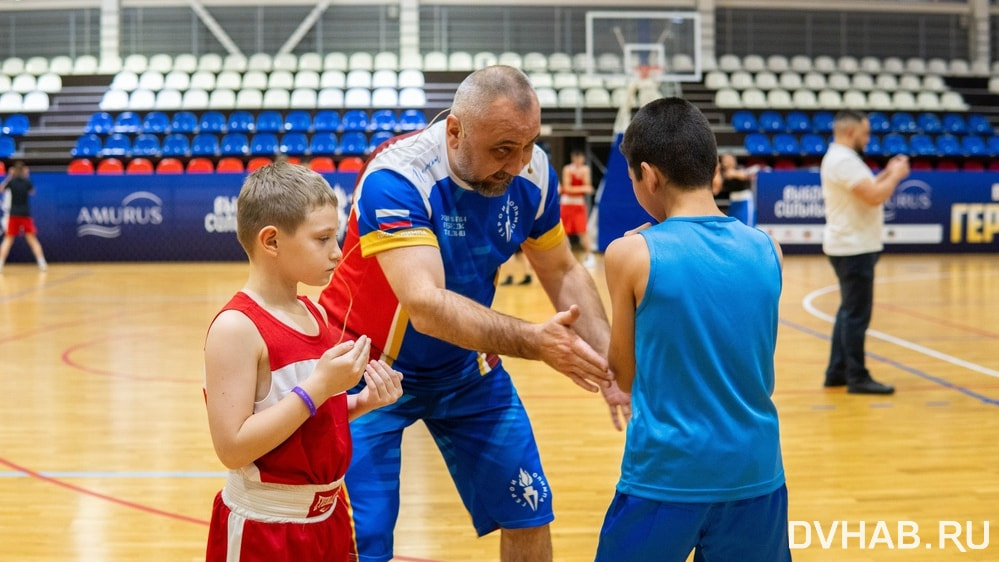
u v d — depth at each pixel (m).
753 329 1.85
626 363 1.92
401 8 16.48
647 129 1.92
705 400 1.81
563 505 3.47
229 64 15.93
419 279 2.01
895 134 15.28
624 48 15.02
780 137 15.02
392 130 14.66
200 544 3.09
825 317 8.13
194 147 14.24
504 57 16.23
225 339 1.63
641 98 14.70
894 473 3.83
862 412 4.85
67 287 10.37
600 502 3.50
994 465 3.93
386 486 2.23
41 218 12.84
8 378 5.77
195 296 9.62
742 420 1.82
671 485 1.80
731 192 12.73
